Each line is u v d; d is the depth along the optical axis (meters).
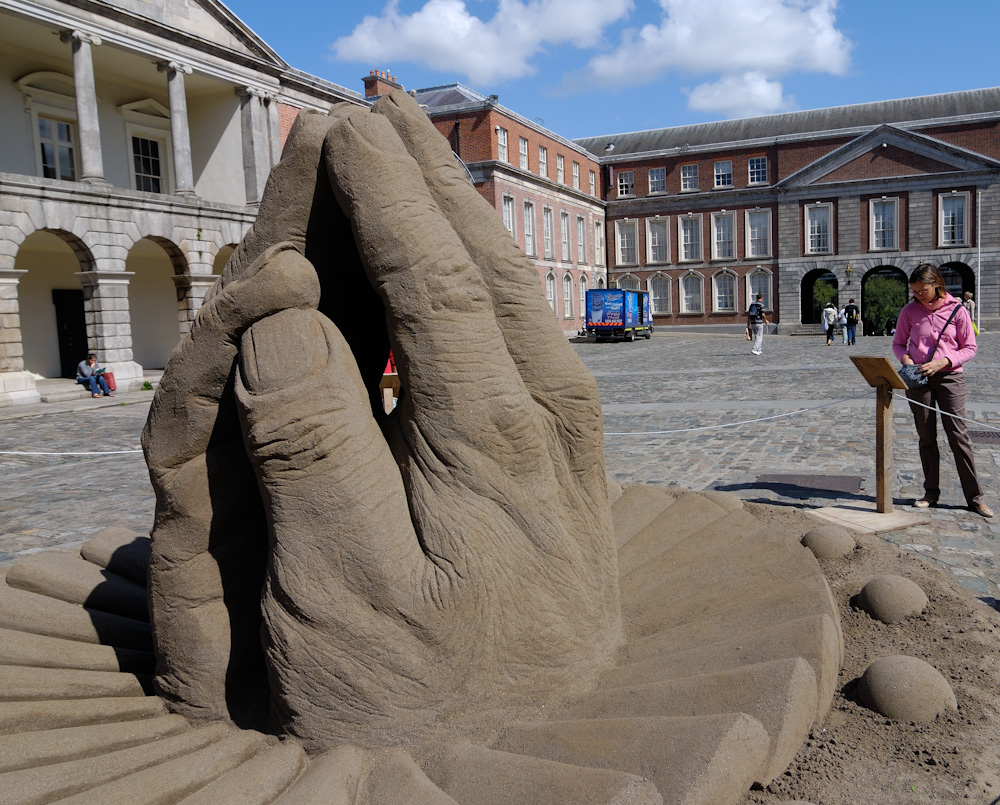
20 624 2.98
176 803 1.96
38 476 9.59
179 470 2.54
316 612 2.21
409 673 2.25
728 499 4.77
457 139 39.78
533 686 2.41
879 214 44.66
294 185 2.71
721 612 2.96
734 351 28.67
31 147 22.38
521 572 2.43
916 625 3.34
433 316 2.43
